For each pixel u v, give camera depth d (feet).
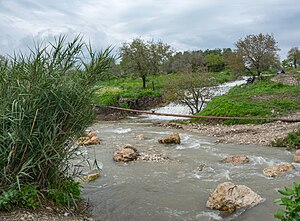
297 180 31.68
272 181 31.71
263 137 56.54
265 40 154.30
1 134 19.40
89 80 21.67
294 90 100.73
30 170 20.52
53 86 20.42
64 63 21.12
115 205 25.52
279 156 43.78
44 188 21.08
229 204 24.41
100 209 24.44
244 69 161.07
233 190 25.41
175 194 28.43
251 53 154.30
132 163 40.14
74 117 21.47
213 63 261.03
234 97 99.09
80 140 23.70
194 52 247.50
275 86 115.44
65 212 21.08
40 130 20.06
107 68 22.13
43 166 20.88
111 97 117.60
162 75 173.47
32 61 20.16
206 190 29.53
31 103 19.54
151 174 35.01
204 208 25.11
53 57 20.79
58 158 20.84
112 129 75.66
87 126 22.54
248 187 27.55
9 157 18.38
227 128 69.51
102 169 36.78
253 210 24.03
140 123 89.97
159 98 131.95
